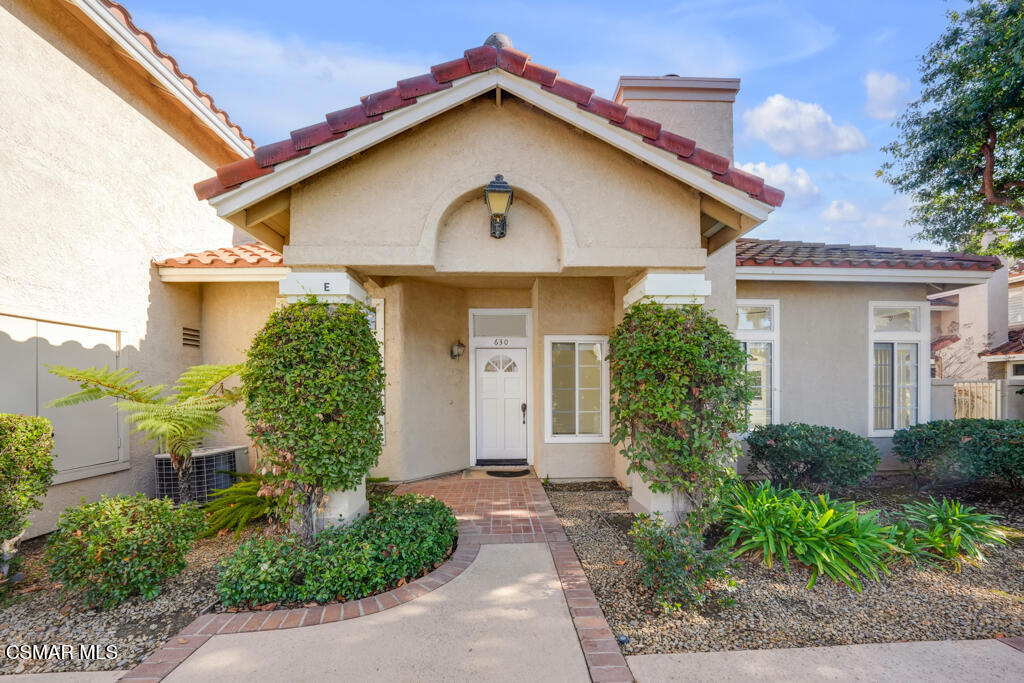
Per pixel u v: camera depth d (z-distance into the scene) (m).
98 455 6.58
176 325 8.05
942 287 9.02
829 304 8.76
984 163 9.92
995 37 8.48
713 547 5.18
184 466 6.01
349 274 5.45
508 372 9.46
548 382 8.30
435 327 8.69
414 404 8.23
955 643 3.53
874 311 8.92
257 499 5.86
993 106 8.79
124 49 6.66
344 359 5.04
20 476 4.42
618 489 7.79
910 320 9.02
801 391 8.66
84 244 6.48
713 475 5.21
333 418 5.09
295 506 4.92
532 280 8.48
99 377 5.62
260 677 3.12
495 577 4.53
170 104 8.20
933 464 7.42
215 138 9.27
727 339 5.38
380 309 8.04
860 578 4.53
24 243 5.69
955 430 7.33
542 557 5.00
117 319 6.98
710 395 5.19
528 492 7.52
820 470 6.97
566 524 6.09
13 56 5.58
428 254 5.32
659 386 5.33
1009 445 6.77
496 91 5.24
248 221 5.25
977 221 11.02
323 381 4.89
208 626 3.71
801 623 3.80
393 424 8.04
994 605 4.10
